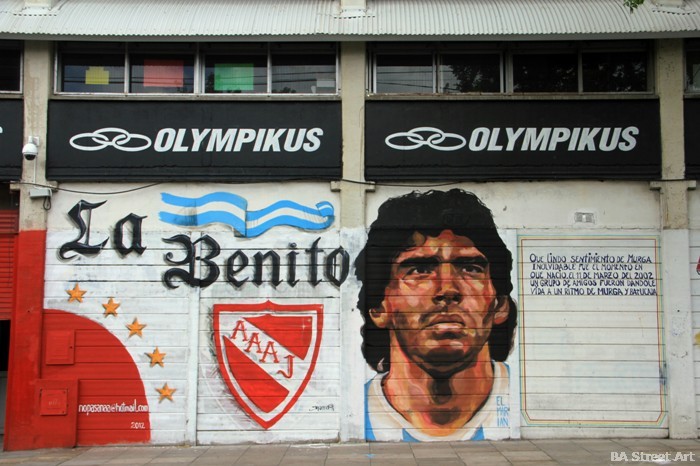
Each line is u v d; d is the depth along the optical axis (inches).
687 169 343.6
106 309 339.6
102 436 333.1
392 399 333.7
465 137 348.2
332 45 359.3
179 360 337.4
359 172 345.4
